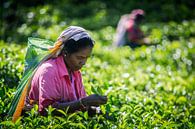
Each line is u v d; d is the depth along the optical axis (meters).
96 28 19.95
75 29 5.50
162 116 6.30
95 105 5.49
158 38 16.36
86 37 5.45
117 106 6.77
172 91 8.95
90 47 5.49
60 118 5.31
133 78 9.62
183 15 23.02
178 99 7.99
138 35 15.54
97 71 10.12
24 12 16.52
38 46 5.64
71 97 5.71
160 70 11.42
